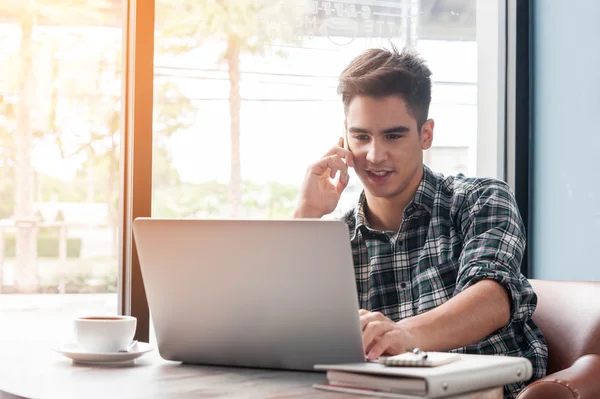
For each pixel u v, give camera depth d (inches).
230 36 86.0
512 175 94.8
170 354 46.6
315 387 37.6
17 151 79.7
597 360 50.0
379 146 62.9
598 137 84.0
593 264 84.7
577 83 87.1
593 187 84.8
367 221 67.2
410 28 92.8
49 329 80.5
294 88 88.3
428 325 46.4
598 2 84.1
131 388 37.9
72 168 81.2
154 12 79.8
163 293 45.0
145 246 44.4
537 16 93.5
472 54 95.0
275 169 87.7
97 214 81.8
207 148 85.1
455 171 94.9
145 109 79.6
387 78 62.0
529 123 94.6
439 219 63.0
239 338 43.7
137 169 79.4
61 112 81.0
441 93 94.0
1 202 79.2
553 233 90.9
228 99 85.8
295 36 88.4
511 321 57.6
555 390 45.7
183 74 84.3
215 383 39.4
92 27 81.7
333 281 39.5
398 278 63.7
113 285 82.4
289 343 42.3
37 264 80.1
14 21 79.7
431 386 34.1
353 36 90.6
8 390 37.4
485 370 37.3
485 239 57.6
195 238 42.6
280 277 40.9
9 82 79.4
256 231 40.7
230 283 42.5
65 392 36.8
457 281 57.1
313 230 39.2
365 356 40.9
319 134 89.3
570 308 60.4
